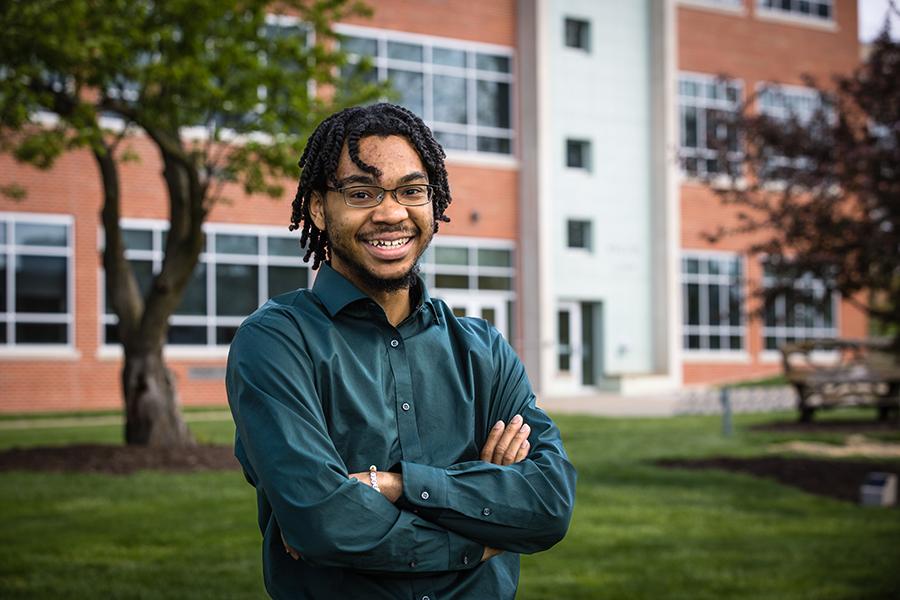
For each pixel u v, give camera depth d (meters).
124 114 11.28
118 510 8.17
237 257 24.00
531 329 27.55
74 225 22.41
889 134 9.34
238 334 2.08
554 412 20.12
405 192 2.08
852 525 7.80
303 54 11.80
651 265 29.91
